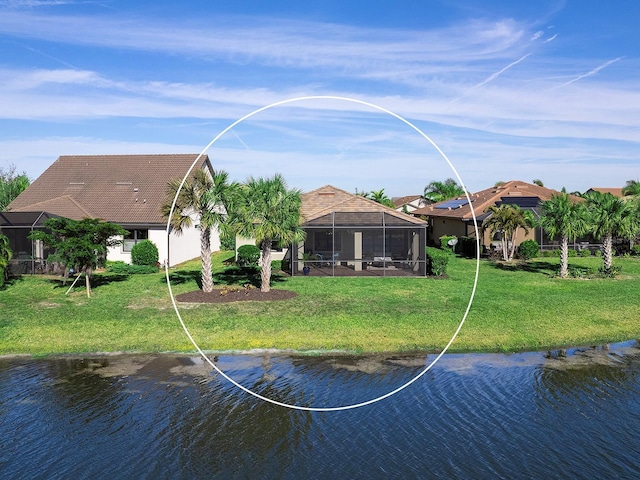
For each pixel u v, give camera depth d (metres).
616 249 39.16
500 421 11.41
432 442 10.55
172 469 9.59
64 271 25.39
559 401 12.42
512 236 35.94
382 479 9.25
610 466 9.72
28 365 14.63
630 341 16.95
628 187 43.41
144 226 31.70
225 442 10.53
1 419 11.46
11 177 51.09
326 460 9.88
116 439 10.64
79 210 32.81
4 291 23.55
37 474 9.46
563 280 26.98
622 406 12.16
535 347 16.25
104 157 38.28
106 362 14.84
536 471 9.53
